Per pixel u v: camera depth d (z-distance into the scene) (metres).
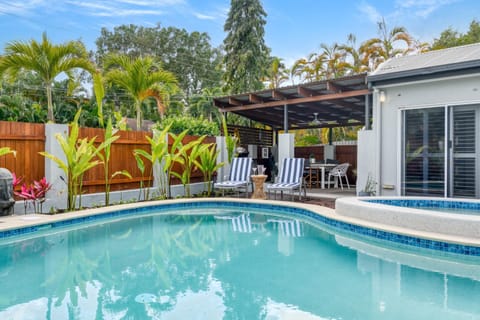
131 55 32.56
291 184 9.64
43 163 7.52
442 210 7.18
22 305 3.35
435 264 4.65
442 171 8.01
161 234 6.36
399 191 8.58
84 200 8.28
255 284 3.92
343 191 11.77
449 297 3.56
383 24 22.83
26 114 15.84
